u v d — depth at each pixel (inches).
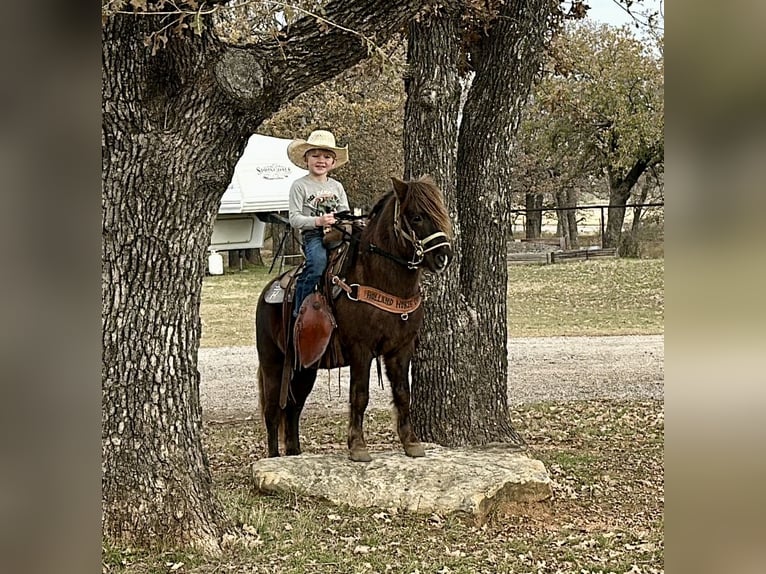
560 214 1448.1
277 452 275.0
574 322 694.5
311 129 1103.6
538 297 834.2
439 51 275.1
